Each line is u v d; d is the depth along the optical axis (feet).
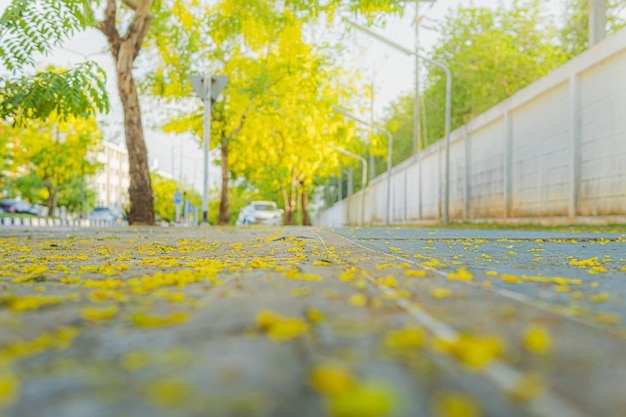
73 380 4.70
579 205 53.01
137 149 60.44
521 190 65.72
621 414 4.10
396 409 3.88
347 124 114.11
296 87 86.53
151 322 6.81
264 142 99.66
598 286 11.12
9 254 20.44
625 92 45.42
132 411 3.98
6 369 5.04
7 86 30.27
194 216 161.27
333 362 5.10
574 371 5.09
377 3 40.37
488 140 76.43
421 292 9.62
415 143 116.98
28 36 29.25
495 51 104.17
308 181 145.48
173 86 80.02
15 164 124.88
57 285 11.26
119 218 193.57
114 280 11.64
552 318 7.41
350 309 7.82
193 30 74.02
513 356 5.52
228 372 4.82
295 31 68.13
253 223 142.72
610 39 46.57
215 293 9.56
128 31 59.57
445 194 77.36
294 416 3.87
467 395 4.35
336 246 23.93
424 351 5.49
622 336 6.42
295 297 8.94
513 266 15.57
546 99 59.21
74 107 29.89
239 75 84.12
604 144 48.80
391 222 143.74
